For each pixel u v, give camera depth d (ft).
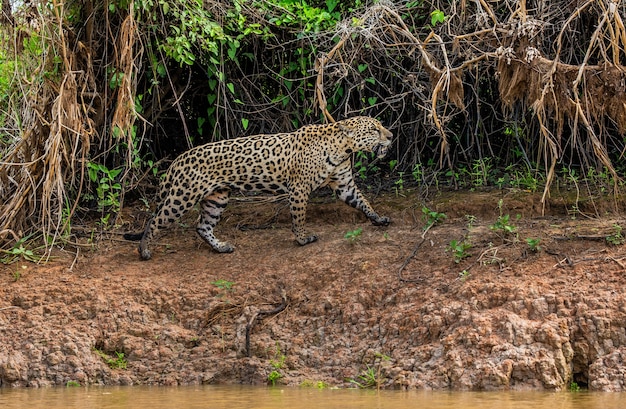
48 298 40.45
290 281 40.40
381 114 52.31
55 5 42.11
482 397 30.37
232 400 30.71
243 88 51.21
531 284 35.78
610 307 33.73
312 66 50.65
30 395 33.01
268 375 35.32
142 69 49.75
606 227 40.09
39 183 44.93
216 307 39.14
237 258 43.34
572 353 32.91
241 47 51.34
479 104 50.80
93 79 45.50
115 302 39.78
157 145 53.98
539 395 30.76
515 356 32.58
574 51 46.44
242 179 43.78
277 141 43.86
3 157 47.21
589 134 41.60
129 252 45.01
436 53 46.98
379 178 52.11
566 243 38.88
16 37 44.04
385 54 48.08
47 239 44.78
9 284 41.81
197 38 47.60
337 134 43.96
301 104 52.11
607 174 46.62
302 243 43.55
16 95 47.01
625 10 42.60
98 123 46.85
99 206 48.29
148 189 52.26
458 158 52.49
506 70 40.06
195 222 48.24
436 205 45.57
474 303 35.37
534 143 50.72
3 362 36.32
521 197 45.11
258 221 47.60
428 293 37.17
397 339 35.65
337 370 35.32
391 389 33.17
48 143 44.11
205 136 54.34
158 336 38.22
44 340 37.50
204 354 37.29
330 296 38.73
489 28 41.65
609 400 29.40
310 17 48.08
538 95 38.88
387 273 39.34
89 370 36.55
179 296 40.22
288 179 43.70
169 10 46.85
